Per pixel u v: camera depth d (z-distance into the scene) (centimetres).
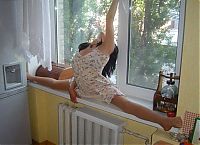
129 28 190
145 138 179
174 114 156
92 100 194
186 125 142
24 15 200
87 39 217
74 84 198
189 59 135
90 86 184
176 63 170
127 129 192
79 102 198
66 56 238
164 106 166
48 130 260
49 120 255
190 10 129
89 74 181
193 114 139
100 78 182
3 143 214
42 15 194
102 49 178
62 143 218
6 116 212
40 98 247
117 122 181
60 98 235
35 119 251
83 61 181
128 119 189
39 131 254
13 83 216
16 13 203
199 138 134
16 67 215
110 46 177
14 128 221
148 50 185
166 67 178
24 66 220
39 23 195
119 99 173
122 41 195
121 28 193
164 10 170
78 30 222
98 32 207
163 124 152
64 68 226
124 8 187
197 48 131
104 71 191
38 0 192
